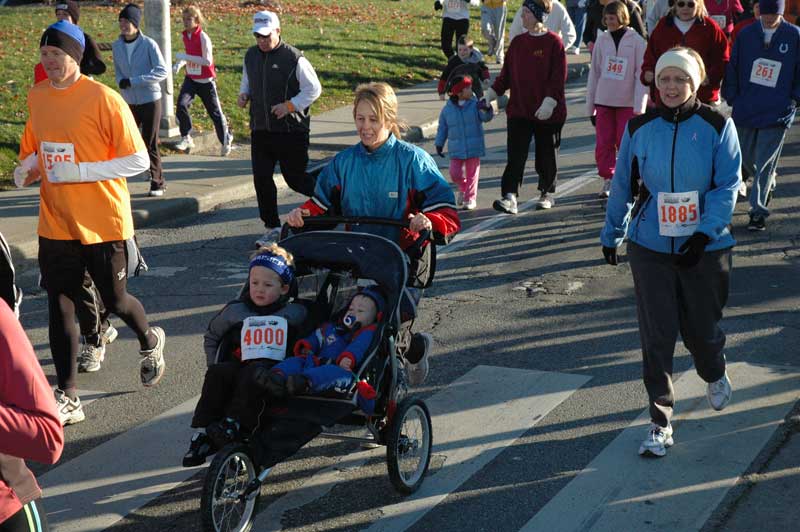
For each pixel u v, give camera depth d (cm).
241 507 521
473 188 1173
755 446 575
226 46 2231
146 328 666
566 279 911
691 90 531
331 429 616
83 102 609
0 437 290
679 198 533
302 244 546
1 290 329
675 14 1059
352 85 2006
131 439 613
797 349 723
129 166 621
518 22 1422
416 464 561
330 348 512
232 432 461
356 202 577
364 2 3281
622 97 1149
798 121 1644
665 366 560
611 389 667
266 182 1059
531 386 674
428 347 593
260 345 494
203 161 1446
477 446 588
